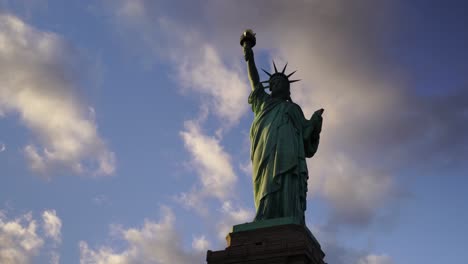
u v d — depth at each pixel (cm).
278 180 10606
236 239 9956
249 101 12231
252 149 11381
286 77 12300
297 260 9306
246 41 12512
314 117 11875
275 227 9844
